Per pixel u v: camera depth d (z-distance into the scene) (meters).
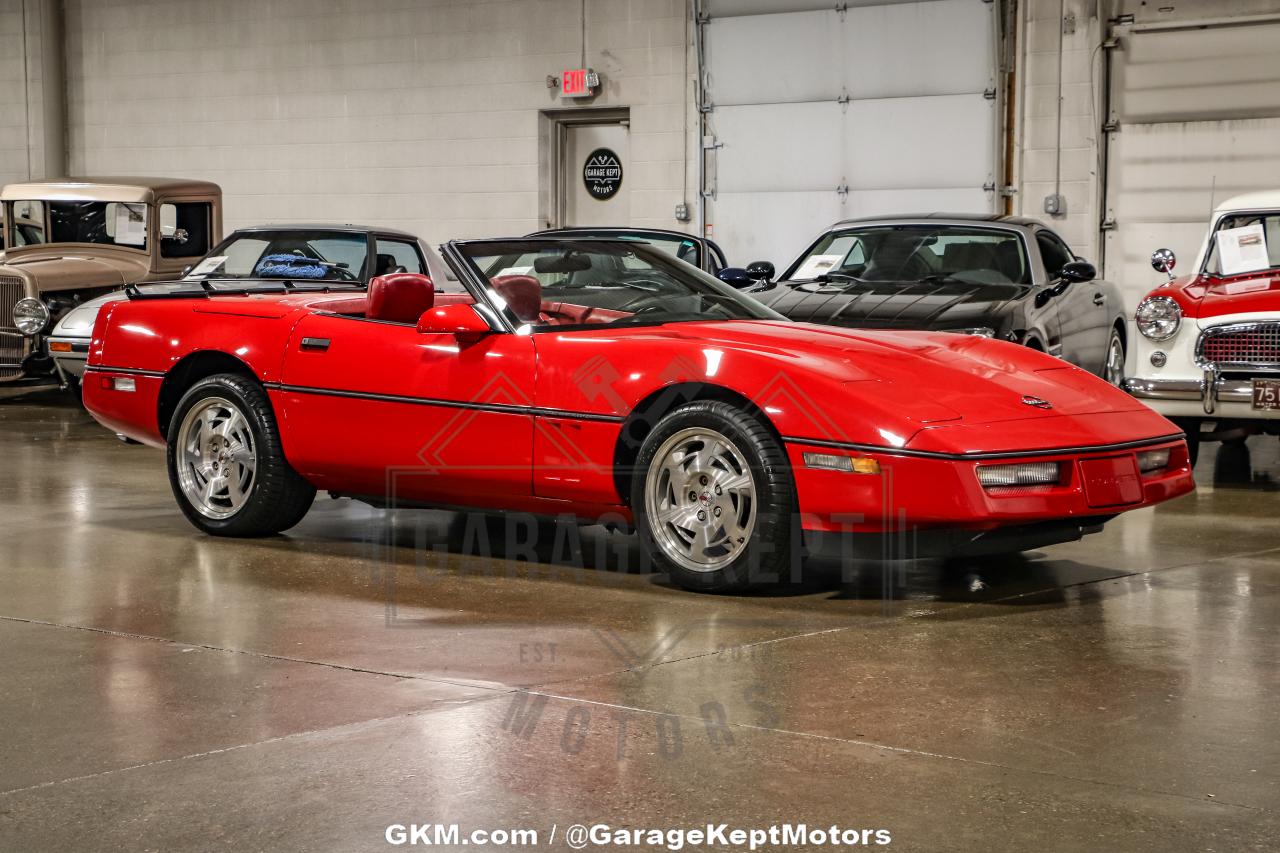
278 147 16.61
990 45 12.88
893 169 13.50
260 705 3.38
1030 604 4.46
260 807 2.74
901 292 7.64
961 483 4.14
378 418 5.07
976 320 7.03
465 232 15.64
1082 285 8.64
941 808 2.73
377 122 15.99
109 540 5.50
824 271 8.26
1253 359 7.18
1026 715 3.31
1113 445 4.43
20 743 3.12
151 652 3.87
